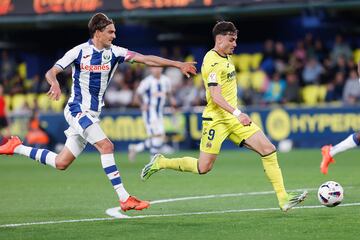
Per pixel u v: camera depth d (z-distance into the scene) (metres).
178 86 68.88
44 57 80.56
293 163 48.28
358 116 59.91
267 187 34.72
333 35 72.94
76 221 25.06
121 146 65.31
